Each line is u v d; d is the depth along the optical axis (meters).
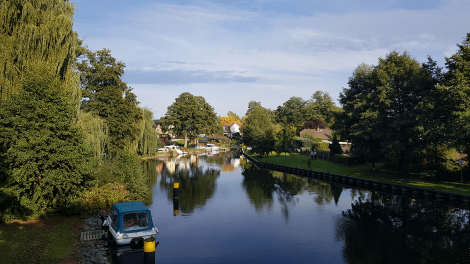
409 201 31.42
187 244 18.56
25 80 20.31
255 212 26.28
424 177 40.47
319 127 111.38
